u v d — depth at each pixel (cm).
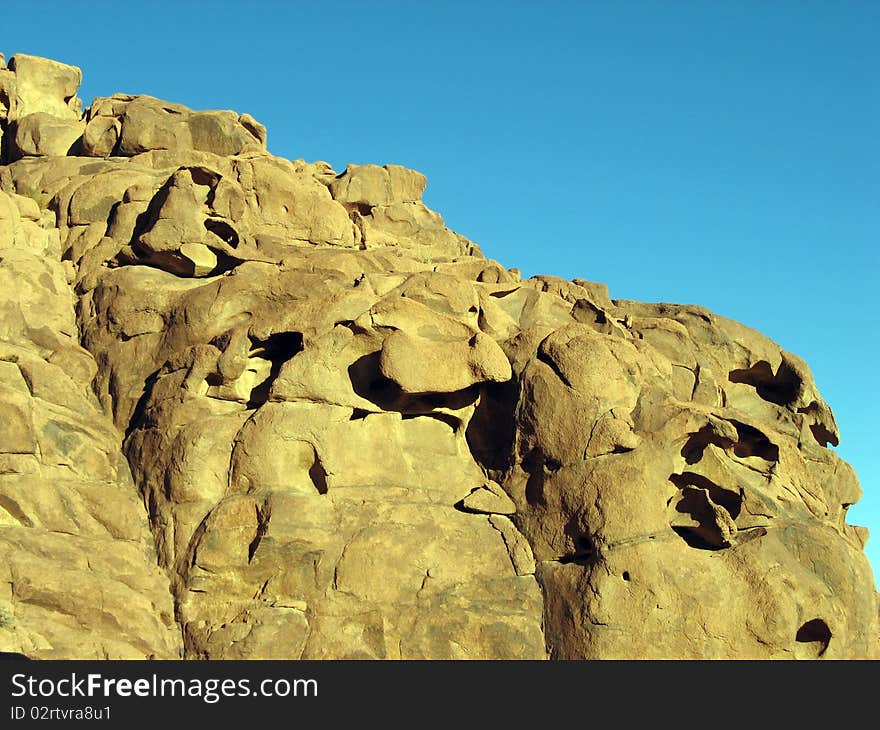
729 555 2628
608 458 2678
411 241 3797
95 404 2920
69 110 4006
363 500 2634
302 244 3350
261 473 2625
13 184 3531
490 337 2788
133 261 3125
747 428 2819
